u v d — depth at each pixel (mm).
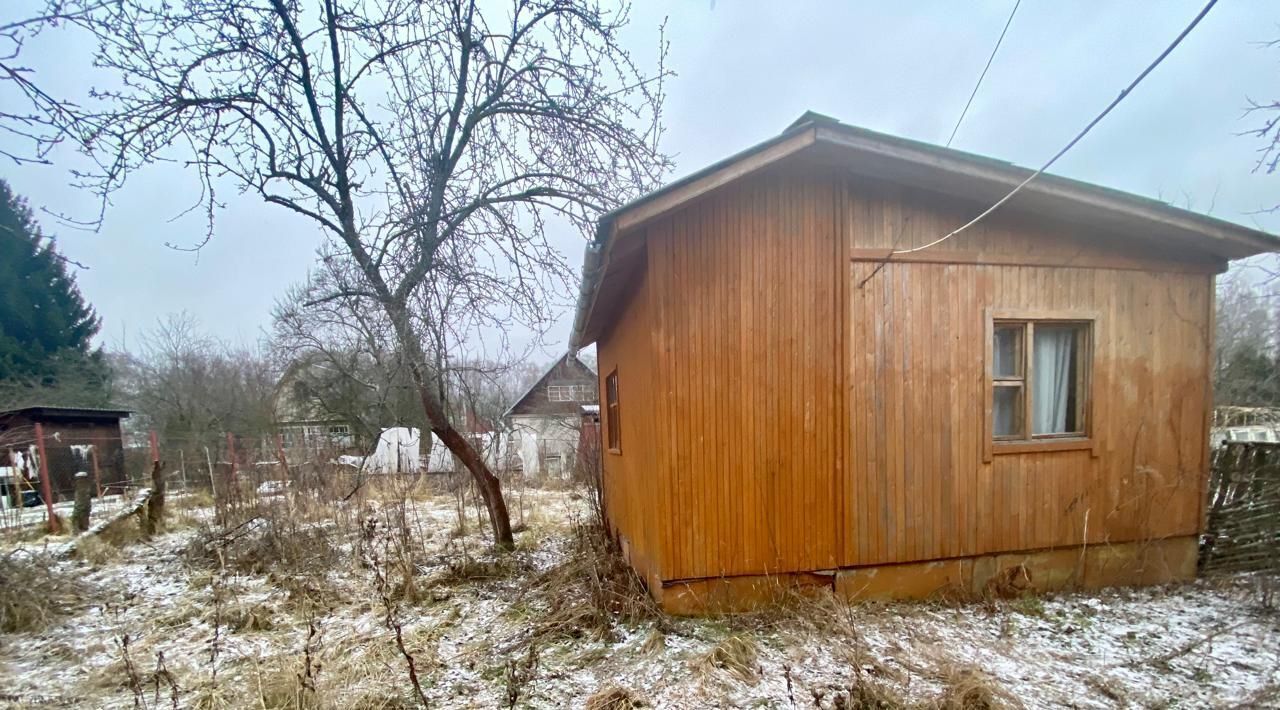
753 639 3572
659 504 3977
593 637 3805
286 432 13070
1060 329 4637
